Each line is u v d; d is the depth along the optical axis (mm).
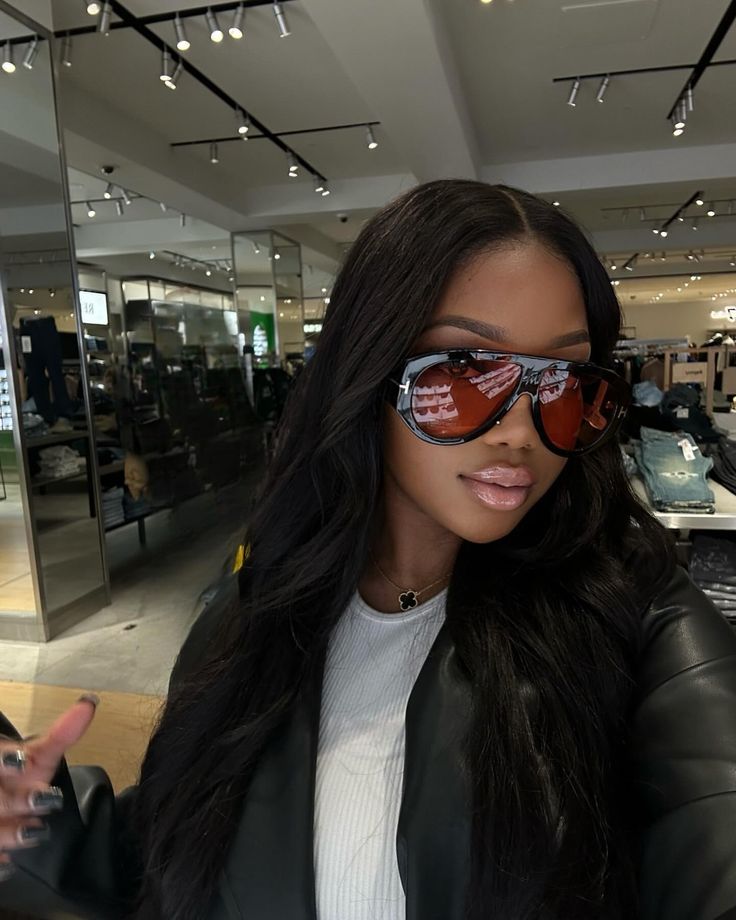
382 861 489
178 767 589
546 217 478
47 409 3002
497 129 4871
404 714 536
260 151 5070
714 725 442
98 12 2793
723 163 5395
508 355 457
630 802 477
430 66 3094
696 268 11289
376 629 582
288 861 504
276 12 2807
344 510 560
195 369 5727
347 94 3949
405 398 487
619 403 530
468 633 518
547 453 480
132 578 3824
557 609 517
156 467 4598
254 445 6371
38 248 2928
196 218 6414
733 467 1887
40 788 454
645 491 1789
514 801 443
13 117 2758
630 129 4934
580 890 428
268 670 585
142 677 2518
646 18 3188
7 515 2908
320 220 6520
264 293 6984
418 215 485
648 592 536
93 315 4512
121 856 643
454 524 491
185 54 3393
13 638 2945
